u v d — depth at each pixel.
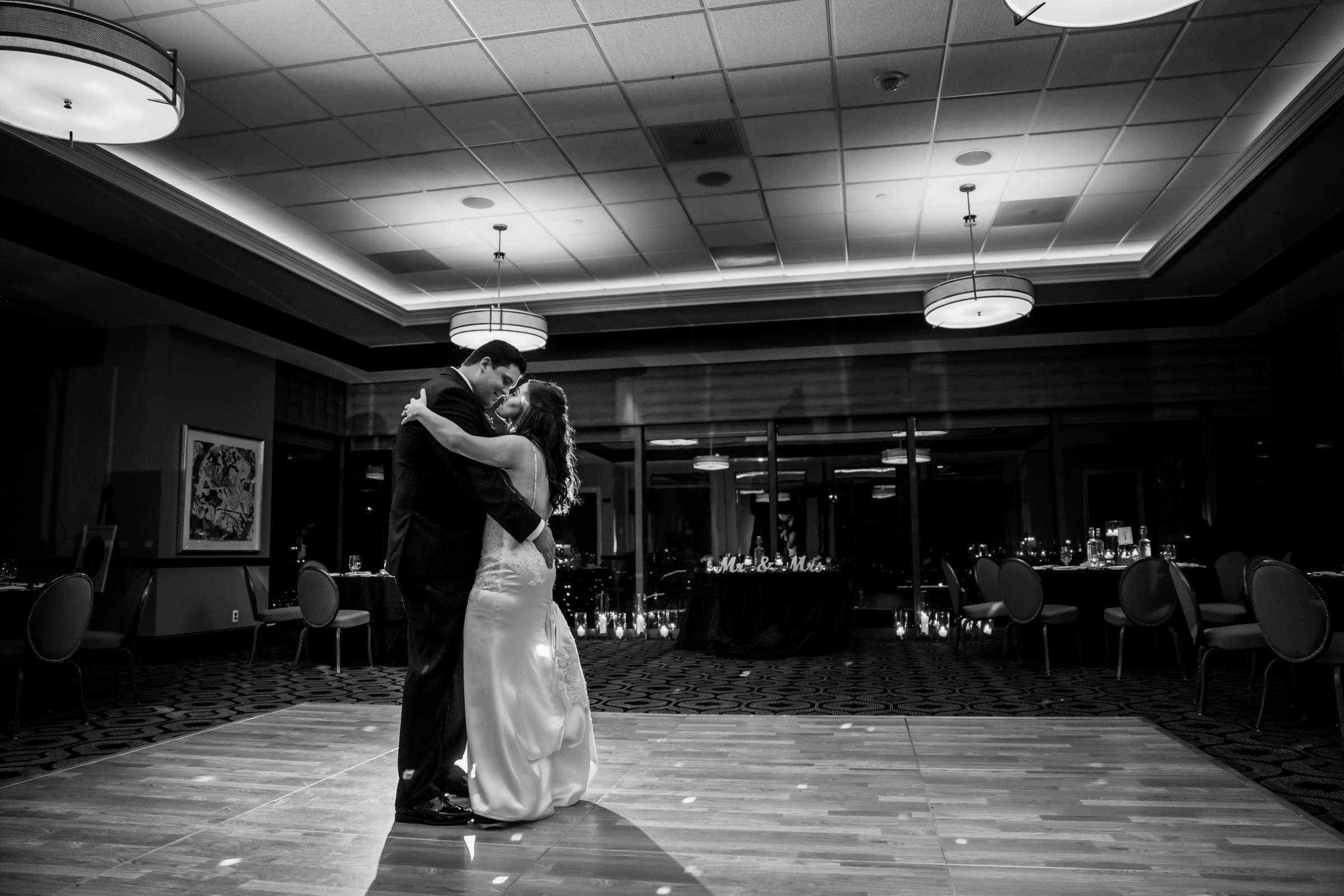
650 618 10.80
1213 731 4.47
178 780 3.38
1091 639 7.61
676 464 11.23
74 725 4.96
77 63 3.86
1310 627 4.23
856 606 10.38
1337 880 2.23
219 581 9.34
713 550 10.94
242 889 2.24
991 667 7.43
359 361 10.73
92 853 2.53
